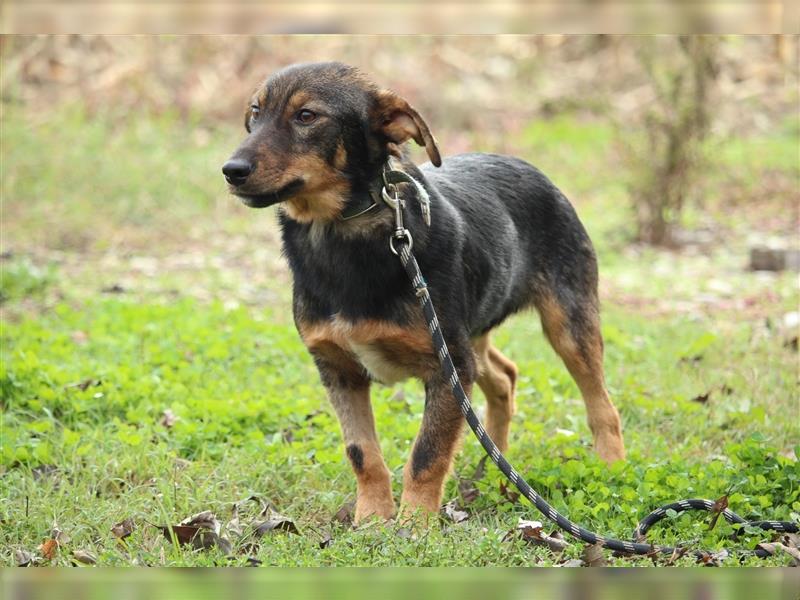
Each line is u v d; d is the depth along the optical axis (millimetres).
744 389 12258
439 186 9258
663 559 7734
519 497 8969
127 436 10102
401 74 29141
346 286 8523
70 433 10125
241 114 26938
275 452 9992
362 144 8406
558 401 11844
